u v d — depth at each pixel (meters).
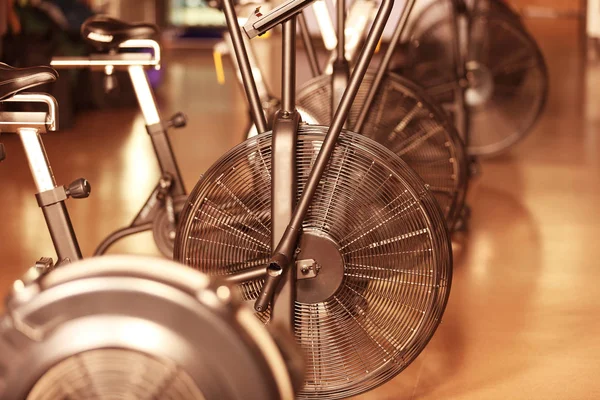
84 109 7.10
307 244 2.38
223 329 1.56
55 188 2.44
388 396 2.71
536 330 3.19
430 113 3.42
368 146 2.37
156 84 7.87
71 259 2.46
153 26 3.31
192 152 5.76
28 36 6.41
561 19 13.82
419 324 2.42
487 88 5.30
